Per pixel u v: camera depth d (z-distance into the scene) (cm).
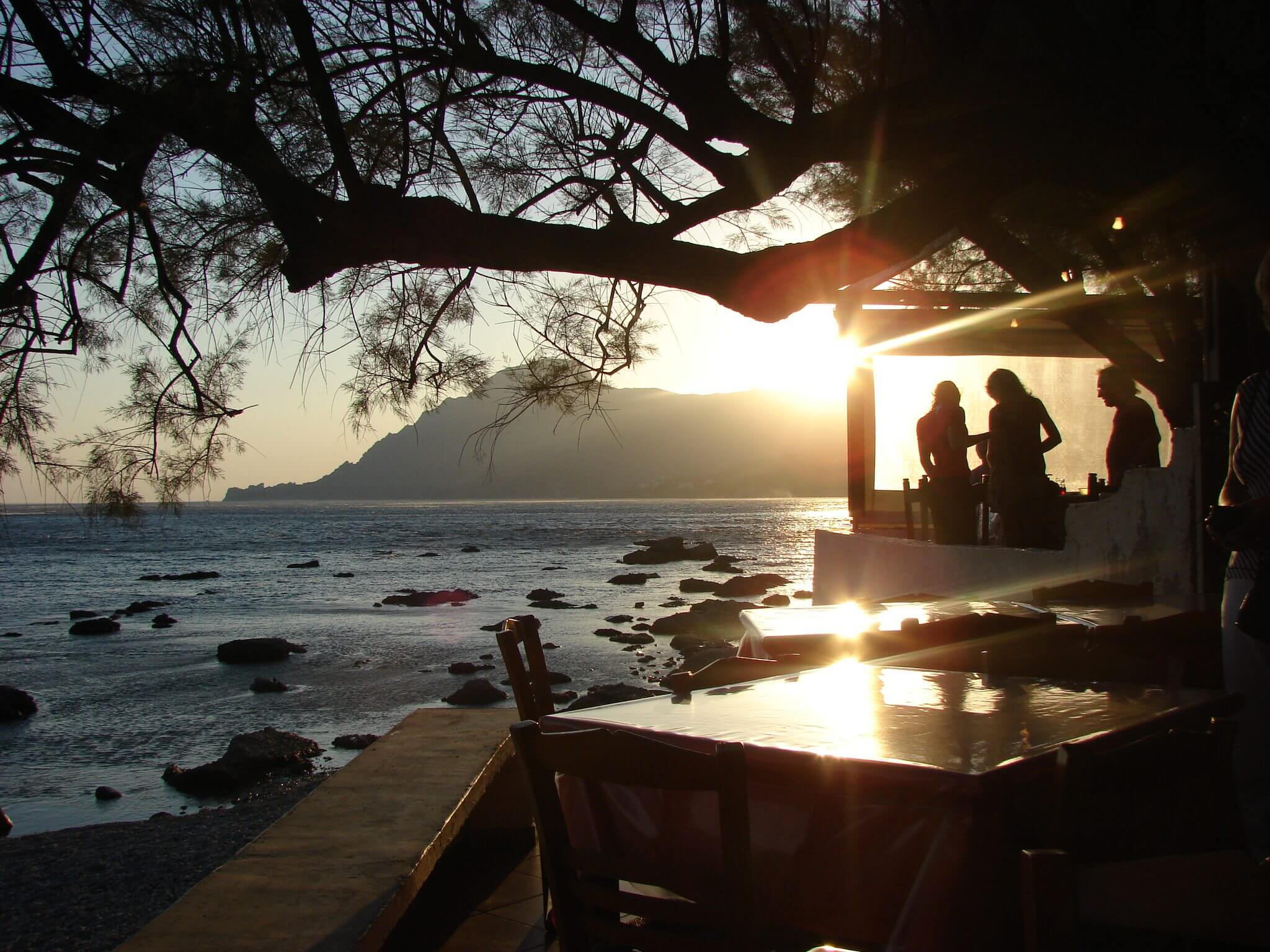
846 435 1193
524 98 566
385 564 5916
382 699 1795
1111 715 255
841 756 206
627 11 463
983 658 346
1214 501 560
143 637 2792
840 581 1129
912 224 472
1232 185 455
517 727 210
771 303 477
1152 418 807
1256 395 322
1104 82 433
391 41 474
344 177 450
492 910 353
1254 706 298
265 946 243
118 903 530
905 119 464
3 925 505
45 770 1313
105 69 466
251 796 1152
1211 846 202
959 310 1031
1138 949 168
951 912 188
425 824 338
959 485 870
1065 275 835
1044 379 1264
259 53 458
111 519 469
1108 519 653
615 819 237
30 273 457
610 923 209
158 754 1404
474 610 3353
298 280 470
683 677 334
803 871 209
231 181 504
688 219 497
